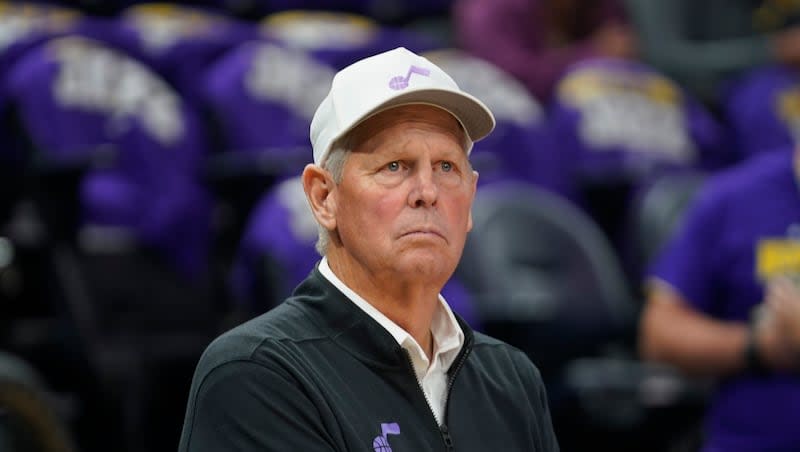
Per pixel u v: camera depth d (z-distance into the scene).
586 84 21.19
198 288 17.50
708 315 14.00
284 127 18.73
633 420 16.80
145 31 19.41
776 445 13.35
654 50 24.94
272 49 19.16
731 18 25.00
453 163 7.36
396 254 7.18
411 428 7.23
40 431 10.88
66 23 18.78
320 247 7.68
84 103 17.11
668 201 18.44
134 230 17.23
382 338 7.30
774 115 21.86
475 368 7.88
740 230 13.77
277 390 6.99
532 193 18.56
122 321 16.48
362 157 7.23
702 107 24.25
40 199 16.19
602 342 16.97
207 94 18.66
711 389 16.45
